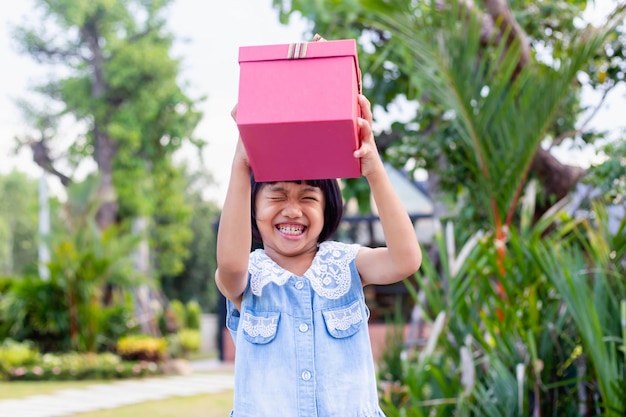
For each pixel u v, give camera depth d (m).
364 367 1.84
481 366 3.60
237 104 1.61
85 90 20.27
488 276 3.55
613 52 4.40
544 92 3.72
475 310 3.65
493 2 3.88
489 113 3.76
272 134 1.61
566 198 4.07
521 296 3.40
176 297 28.19
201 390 10.75
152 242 19.67
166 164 20.97
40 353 13.00
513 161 3.78
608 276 3.37
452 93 3.80
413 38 3.83
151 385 11.36
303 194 1.84
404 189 13.09
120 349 13.34
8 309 12.84
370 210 5.03
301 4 4.53
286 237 1.85
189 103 20.25
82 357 12.65
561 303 3.50
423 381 3.60
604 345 2.98
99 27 20.38
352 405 1.79
